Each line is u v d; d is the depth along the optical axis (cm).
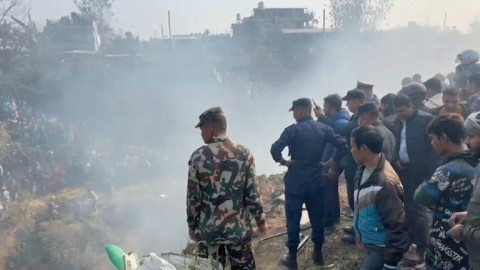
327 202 573
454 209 275
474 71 651
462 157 279
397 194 305
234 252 341
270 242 574
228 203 332
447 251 278
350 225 570
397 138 455
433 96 599
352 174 493
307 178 459
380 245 308
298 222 470
